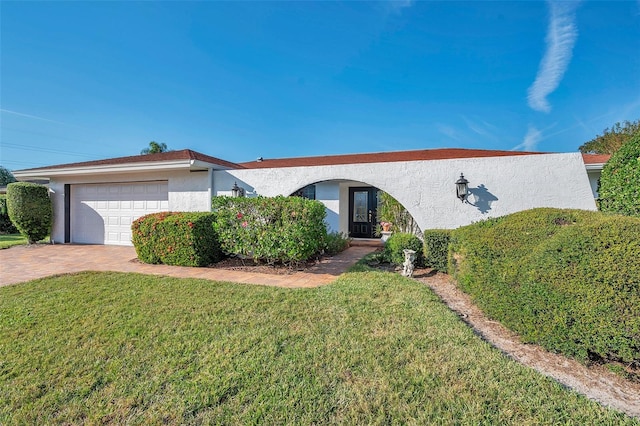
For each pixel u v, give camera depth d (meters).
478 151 15.04
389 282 6.05
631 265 2.75
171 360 3.09
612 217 3.37
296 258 7.35
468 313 4.63
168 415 2.32
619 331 2.72
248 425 2.22
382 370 2.88
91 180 11.77
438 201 7.96
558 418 2.27
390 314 4.29
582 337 2.98
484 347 3.34
